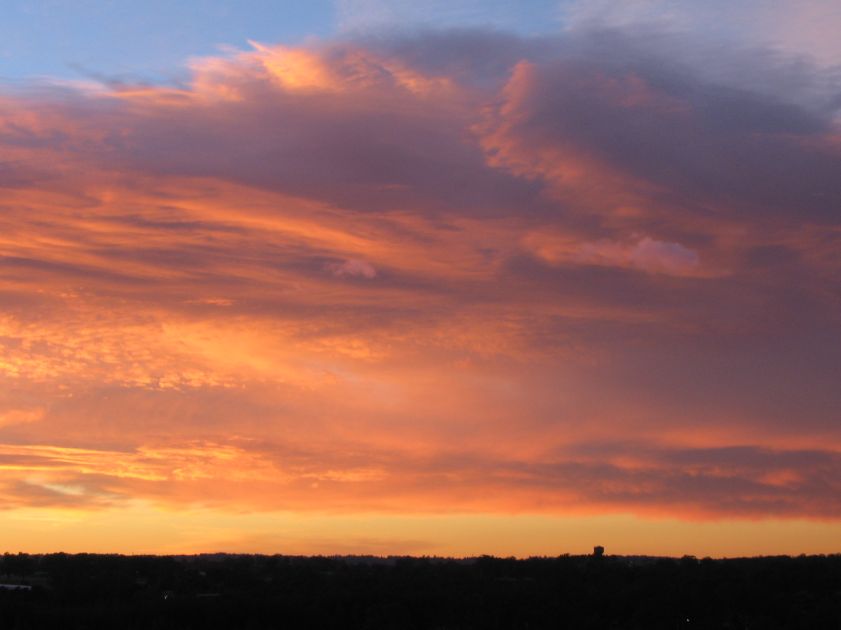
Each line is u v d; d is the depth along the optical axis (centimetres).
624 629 9262
